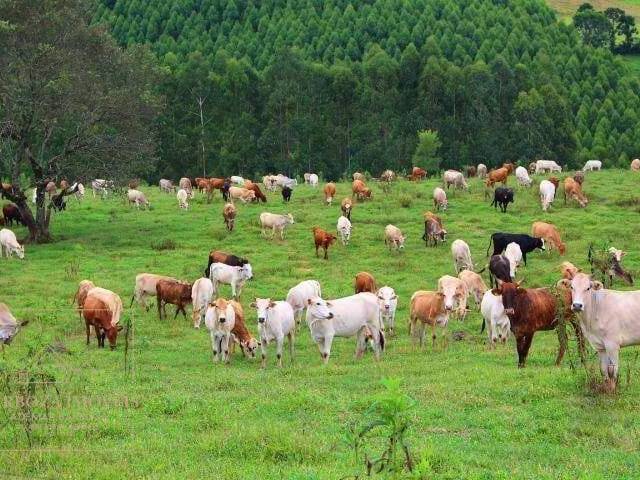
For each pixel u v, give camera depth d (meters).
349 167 92.19
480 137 90.62
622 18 163.62
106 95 44.41
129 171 44.97
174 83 94.62
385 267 35.66
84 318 24.67
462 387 17.09
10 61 42.06
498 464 12.53
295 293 26.53
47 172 43.09
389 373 19.73
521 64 102.62
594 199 48.12
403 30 124.56
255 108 98.94
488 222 43.41
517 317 19.31
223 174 90.38
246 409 16.03
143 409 16.38
